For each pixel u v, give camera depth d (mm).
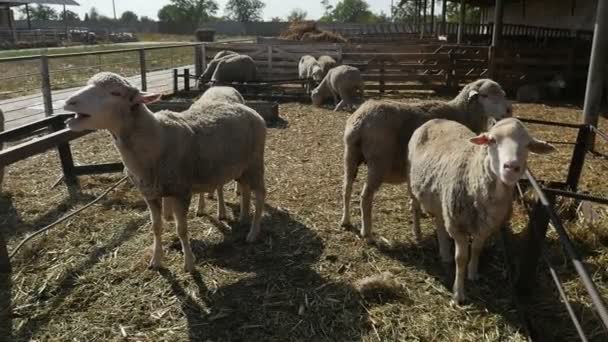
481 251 4785
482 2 27516
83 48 32531
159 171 4074
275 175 7055
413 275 4398
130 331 3682
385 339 3588
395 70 14984
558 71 14055
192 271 4445
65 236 5086
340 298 4055
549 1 20922
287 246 4930
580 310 3893
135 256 4715
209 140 4426
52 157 7746
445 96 14055
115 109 3740
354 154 4988
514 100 13430
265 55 17000
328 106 12750
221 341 3580
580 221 5152
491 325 3727
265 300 4035
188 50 36500
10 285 4230
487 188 3514
